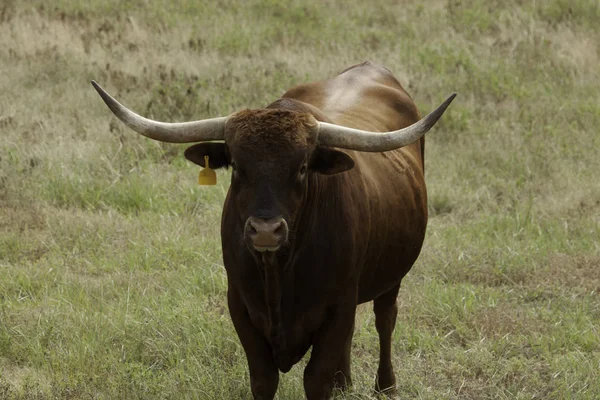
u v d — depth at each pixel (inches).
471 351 921.5
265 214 626.2
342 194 708.0
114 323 940.6
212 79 1796.3
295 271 690.2
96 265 1109.7
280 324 699.4
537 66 2010.3
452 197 1378.0
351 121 823.7
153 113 1627.7
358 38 2172.7
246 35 2134.6
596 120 1727.4
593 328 983.0
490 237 1246.9
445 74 1935.3
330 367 715.4
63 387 813.9
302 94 904.3
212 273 1052.5
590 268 1138.7
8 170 1353.3
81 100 1678.2
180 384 830.5
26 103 1653.5
